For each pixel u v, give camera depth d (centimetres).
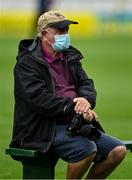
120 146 1572
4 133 2705
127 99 4303
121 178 1875
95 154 1523
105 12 12125
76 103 1536
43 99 1541
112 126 3034
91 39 10669
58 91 1594
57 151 1538
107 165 1575
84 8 13212
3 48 8612
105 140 1572
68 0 13488
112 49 8806
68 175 1527
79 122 1524
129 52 8362
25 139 1555
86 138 1527
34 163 1573
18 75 1570
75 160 1513
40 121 1551
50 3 8700
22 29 12056
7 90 4650
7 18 12081
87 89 1633
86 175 1697
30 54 1582
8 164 2048
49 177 1572
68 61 1623
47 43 1598
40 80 1559
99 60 7394
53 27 1584
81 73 1645
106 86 5134
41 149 1534
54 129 1542
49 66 1595
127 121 3253
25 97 1552
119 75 6006
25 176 1582
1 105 3819
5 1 12650
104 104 4022
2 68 6284
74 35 11769
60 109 1536
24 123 1558
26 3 12575
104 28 11962
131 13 12056
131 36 11388
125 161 2066
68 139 1526
